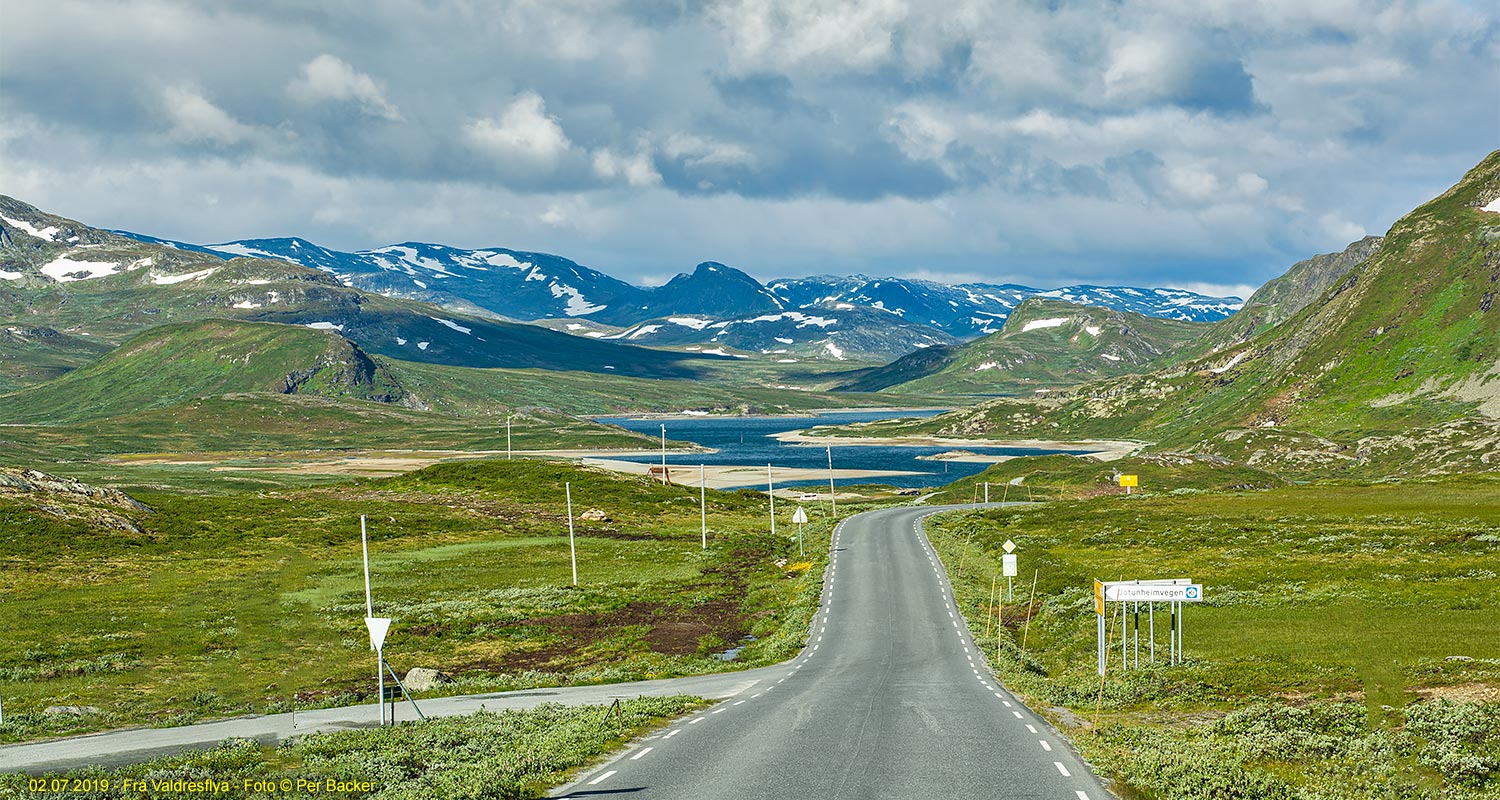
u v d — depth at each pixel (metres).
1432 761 25.95
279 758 31.03
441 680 54.12
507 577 98.12
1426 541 82.69
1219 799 23.47
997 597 76.06
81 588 86.38
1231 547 91.12
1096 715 32.47
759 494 191.62
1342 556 79.81
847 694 41.78
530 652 66.12
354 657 63.81
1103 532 107.25
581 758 28.81
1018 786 25.16
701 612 79.88
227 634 69.19
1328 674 39.81
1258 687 39.19
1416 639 45.78
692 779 26.27
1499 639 44.47
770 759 28.53
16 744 38.28
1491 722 28.97
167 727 41.50
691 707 39.19
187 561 102.62
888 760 28.25
